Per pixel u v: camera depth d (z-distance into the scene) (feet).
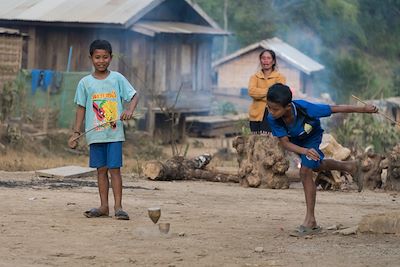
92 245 47.16
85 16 187.93
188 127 212.84
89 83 57.31
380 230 51.01
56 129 162.61
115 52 190.49
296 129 51.42
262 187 81.51
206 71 211.82
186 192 74.64
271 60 81.82
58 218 56.03
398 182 82.58
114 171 57.16
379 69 365.20
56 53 194.59
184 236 50.21
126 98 57.62
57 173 85.66
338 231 51.70
